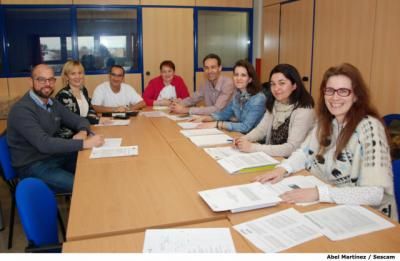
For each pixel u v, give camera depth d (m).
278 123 2.44
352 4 3.99
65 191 2.52
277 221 1.29
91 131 2.90
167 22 5.68
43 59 5.40
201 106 4.10
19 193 1.36
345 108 1.64
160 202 1.49
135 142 2.54
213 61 3.63
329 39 4.37
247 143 2.27
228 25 6.00
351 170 1.64
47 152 2.41
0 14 5.12
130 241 1.18
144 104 4.20
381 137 1.54
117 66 4.02
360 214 1.33
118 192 1.61
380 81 3.73
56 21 5.34
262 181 1.69
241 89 3.04
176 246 1.13
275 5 5.42
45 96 2.57
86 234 1.23
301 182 1.68
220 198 1.46
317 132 1.83
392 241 1.15
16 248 2.56
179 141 2.56
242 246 1.14
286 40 5.21
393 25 3.53
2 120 4.95
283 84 2.30
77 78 3.33
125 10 5.51
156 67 5.77
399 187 1.66
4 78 5.29
